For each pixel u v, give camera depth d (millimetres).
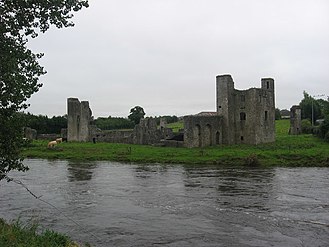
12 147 20703
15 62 19562
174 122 182500
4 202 34562
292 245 22641
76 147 85250
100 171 56219
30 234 18547
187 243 23094
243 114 90000
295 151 69875
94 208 32375
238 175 51688
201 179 48156
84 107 104688
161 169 58469
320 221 27859
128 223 27594
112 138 101562
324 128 87750
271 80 92250
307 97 160250
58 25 21422
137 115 175375
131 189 41344
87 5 21844
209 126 89000
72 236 24469
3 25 19984
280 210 31297
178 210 31547
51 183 45375
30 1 20156
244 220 28250
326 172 54438
